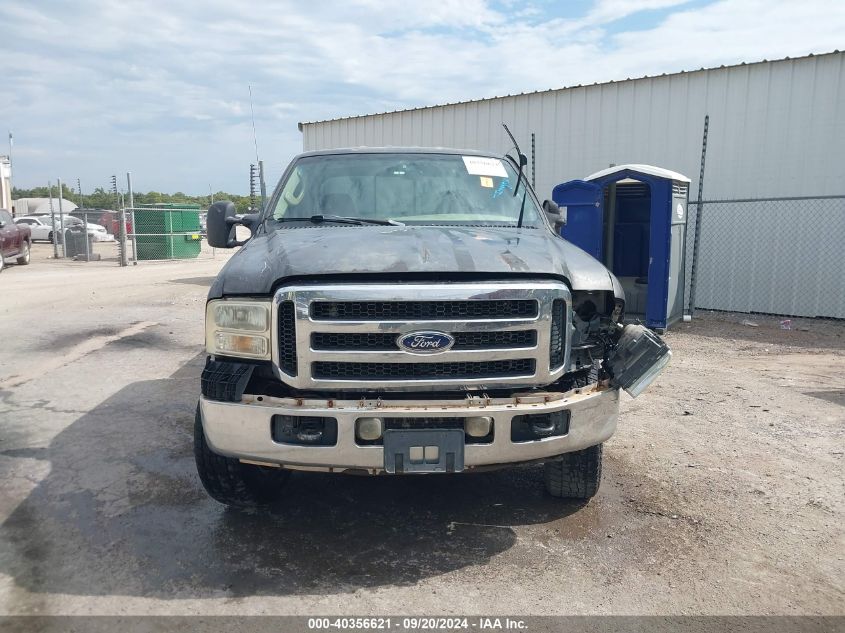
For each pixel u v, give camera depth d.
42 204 48.22
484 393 3.30
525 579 3.30
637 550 3.59
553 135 13.31
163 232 23.50
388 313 3.14
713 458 4.93
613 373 3.54
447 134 14.74
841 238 10.90
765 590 3.24
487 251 3.51
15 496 4.15
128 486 4.31
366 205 4.54
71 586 3.17
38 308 11.53
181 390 6.55
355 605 3.06
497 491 4.31
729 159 11.67
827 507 4.14
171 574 3.29
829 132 10.82
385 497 4.20
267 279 3.28
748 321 11.07
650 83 12.21
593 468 3.93
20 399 6.21
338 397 3.25
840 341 9.48
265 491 3.96
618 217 10.98
